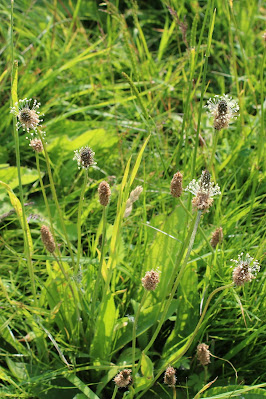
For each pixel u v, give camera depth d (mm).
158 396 643
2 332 634
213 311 670
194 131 815
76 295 656
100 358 644
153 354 667
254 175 766
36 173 789
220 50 1050
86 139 830
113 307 625
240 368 651
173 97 947
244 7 1093
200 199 550
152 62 943
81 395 619
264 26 1091
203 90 646
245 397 613
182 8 1032
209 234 705
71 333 654
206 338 669
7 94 888
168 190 792
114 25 1014
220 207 746
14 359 665
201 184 553
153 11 1124
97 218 775
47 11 1073
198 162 800
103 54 952
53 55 963
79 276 631
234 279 553
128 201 610
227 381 656
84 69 955
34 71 928
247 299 675
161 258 674
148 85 923
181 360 642
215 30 1057
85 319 658
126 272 674
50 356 667
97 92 907
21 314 657
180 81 928
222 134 870
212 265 664
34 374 640
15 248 751
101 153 841
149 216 786
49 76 879
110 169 829
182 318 666
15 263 720
